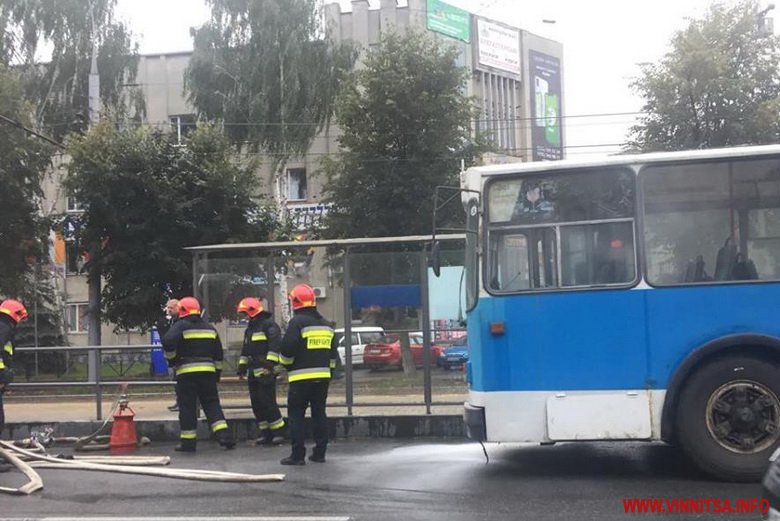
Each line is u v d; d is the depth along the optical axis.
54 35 30.58
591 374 7.43
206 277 11.61
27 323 29.94
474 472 7.98
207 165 21.81
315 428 8.82
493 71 53.06
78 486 7.71
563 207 7.62
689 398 7.26
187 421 9.88
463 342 11.08
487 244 7.71
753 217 7.35
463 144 24.17
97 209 21.23
